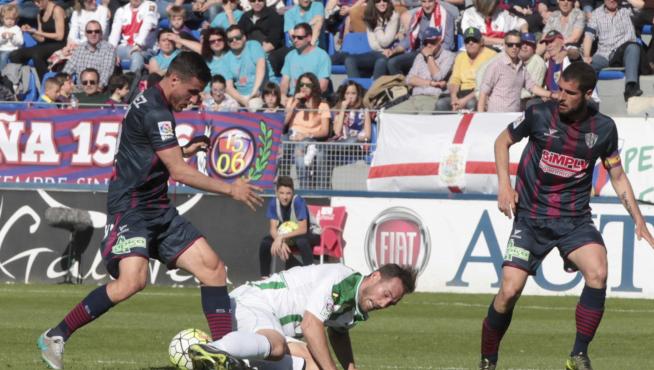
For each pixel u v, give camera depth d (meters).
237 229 41.31
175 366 19.44
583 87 19.77
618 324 31.48
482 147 39.94
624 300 38.22
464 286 40.19
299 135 41.88
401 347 26.03
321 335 17.23
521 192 20.92
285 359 18.22
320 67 47.75
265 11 51.22
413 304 36.38
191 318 31.48
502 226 39.94
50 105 42.84
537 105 20.67
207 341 19.14
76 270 42.09
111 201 19.84
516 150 39.38
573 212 20.58
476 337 28.20
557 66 44.31
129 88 47.75
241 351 17.05
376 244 40.97
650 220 38.88
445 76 46.06
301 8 51.12
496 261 39.94
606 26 47.81
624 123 39.41
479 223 40.09
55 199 42.47
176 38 49.19
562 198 20.53
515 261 20.62
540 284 39.72
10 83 51.56
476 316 33.25
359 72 49.97
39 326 28.72
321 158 41.41
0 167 43.06
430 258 40.53
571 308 35.53
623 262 39.06
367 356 24.20
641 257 38.94
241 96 46.50
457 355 24.62
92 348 24.75
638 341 27.77
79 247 42.16
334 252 40.62
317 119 42.16
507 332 29.38
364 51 51.16
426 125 40.91
